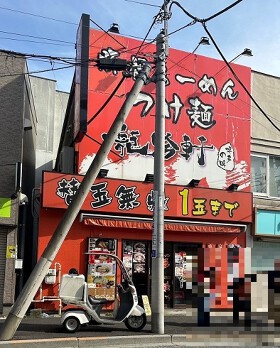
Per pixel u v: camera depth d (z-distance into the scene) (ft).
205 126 52.29
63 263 44.29
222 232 50.08
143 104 49.24
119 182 45.88
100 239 45.96
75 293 34.37
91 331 34.78
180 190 48.29
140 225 46.06
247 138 54.65
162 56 37.09
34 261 52.03
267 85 57.98
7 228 43.37
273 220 53.72
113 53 47.73
